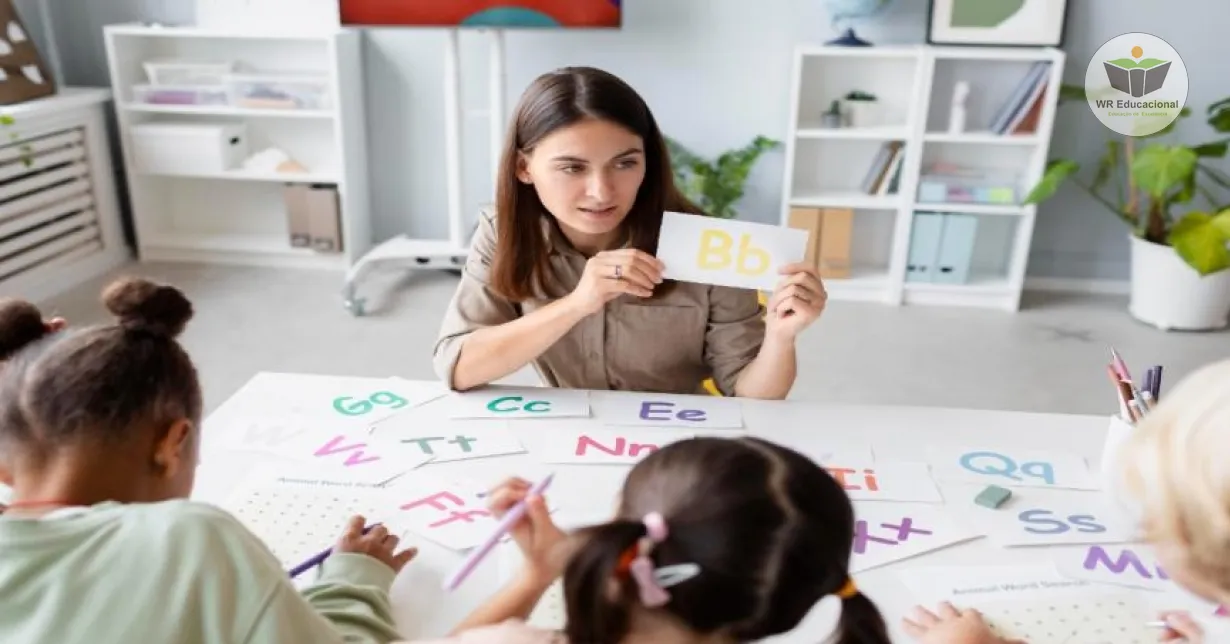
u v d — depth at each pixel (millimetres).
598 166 1228
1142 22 3223
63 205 3336
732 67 3424
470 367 1317
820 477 593
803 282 1240
